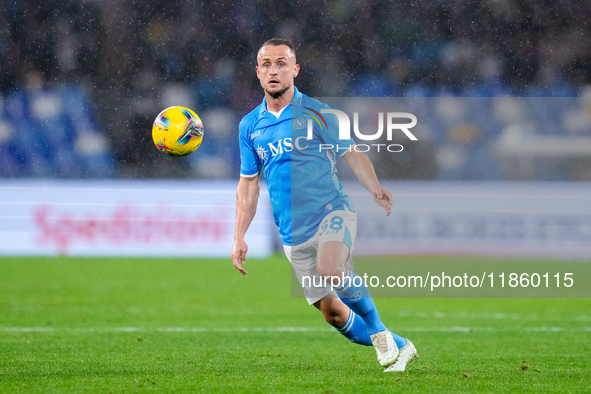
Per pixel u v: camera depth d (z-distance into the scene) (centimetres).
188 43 6100
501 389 1484
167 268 4012
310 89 6012
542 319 2689
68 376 1644
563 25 6119
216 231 4462
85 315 2709
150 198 4491
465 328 2483
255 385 1530
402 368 1673
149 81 6031
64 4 6044
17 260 4262
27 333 2327
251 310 2845
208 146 5722
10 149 5522
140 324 2520
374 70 6084
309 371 1712
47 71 6016
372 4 6106
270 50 1631
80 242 4478
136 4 6091
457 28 6144
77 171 5544
